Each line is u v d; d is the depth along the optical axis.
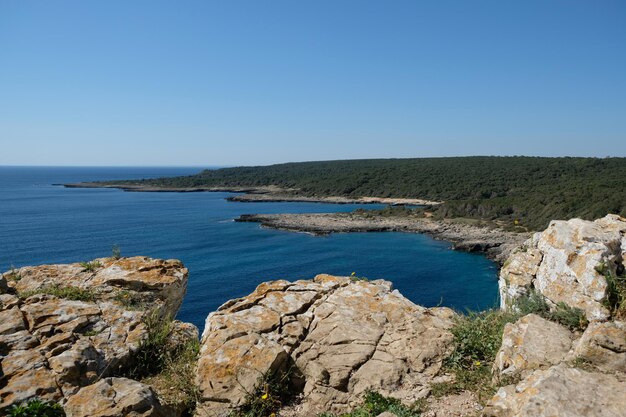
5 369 5.26
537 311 6.50
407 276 38.94
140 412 4.50
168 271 8.91
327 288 8.42
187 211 85.94
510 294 7.68
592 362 4.82
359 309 7.56
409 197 103.56
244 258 45.22
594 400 4.01
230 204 100.88
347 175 133.88
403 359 6.29
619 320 5.50
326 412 5.56
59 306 6.93
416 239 56.62
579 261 6.36
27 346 5.78
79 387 5.22
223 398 5.46
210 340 6.43
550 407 3.94
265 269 40.84
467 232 58.41
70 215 78.31
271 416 5.38
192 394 5.57
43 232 59.50
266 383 5.67
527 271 7.50
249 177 162.75
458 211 70.56
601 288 5.85
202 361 5.95
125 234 58.75
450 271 40.72
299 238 57.22
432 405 5.28
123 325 6.85
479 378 5.75
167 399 5.38
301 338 6.80
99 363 5.88
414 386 5.79
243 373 5.74
